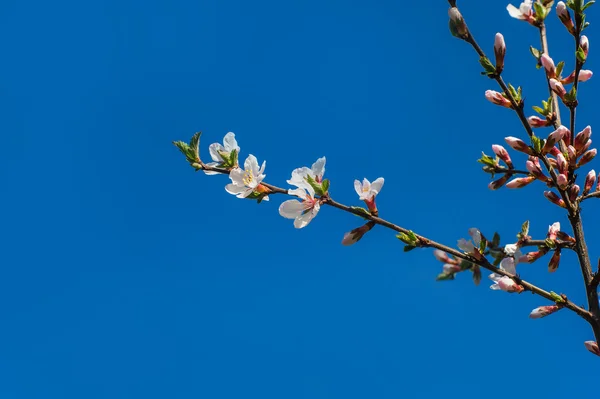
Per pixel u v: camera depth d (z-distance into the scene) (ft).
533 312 3.74
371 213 3.74
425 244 3.73
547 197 3.77
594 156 3.74
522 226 3.80
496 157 3.83
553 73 3.79
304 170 3.73
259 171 3.75
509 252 3.77
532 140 3.73
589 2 3.74
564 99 3.75
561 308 3.73
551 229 3.81
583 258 3.75
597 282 3.71
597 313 3.71
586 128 3.75
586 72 3.77
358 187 3.75
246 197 3.74
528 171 3.80
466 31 3.72
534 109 3.82
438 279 3.94
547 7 3.82
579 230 3.76
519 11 3.84
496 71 3.73
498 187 3.82
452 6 3.72
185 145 3.77
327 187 3.71
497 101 3.78
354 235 3.73
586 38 3.76
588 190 3.77
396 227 3.74
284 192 3.76
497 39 3.72
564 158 3.74
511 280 3.73
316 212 3.72
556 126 3.81
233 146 3.77
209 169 3.77
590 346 3.78
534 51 3.84
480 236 3.78
